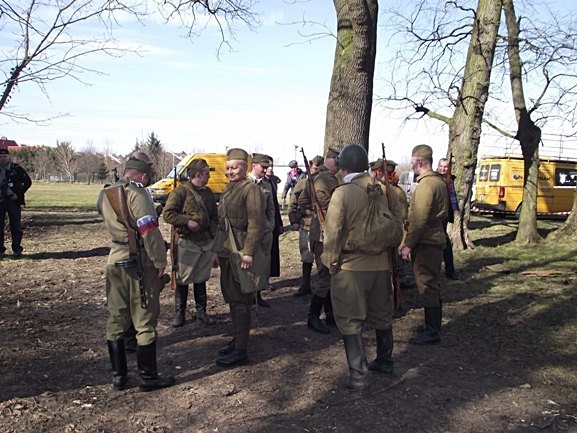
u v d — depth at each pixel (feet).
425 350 16.80
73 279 26.58
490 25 33.30
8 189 31.53
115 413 12.34
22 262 30.53
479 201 65.77
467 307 21.74
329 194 18.95
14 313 20.17
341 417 12.28
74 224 50.93
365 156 13.88
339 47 25.48
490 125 39.40
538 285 25.43
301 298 23.84
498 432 11.68
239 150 15.56
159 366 15.37
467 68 34.12
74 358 15.79
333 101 25.61
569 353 16.55
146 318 13.41
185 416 12.28
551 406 12.92
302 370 15.10
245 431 11.62
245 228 15.15
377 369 14.80
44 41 27.25
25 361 15.29
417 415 12.41
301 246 23.73
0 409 12.17
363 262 13.50
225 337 18.02
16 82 27.30
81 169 220.84
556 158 63.93
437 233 16.94
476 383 14.24
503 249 35.63
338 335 18.34
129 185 13.21
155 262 12.95
